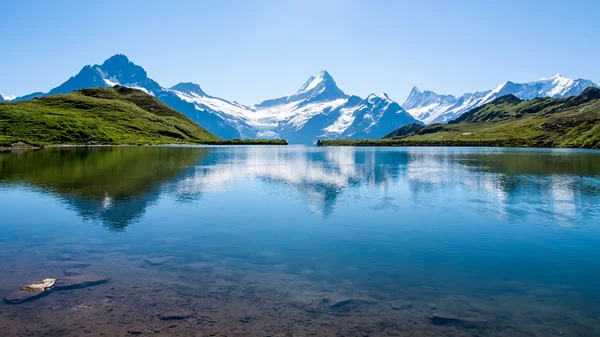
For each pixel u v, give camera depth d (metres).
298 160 108.56
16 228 30.16
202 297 17.83
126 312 16.19
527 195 47.50
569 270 22.16
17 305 16.69
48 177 59.88
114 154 122.00
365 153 158.38
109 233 29.05
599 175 67.56
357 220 34.12
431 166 88.00
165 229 30.39
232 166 84.44
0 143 160.12
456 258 24.12
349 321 15.76
